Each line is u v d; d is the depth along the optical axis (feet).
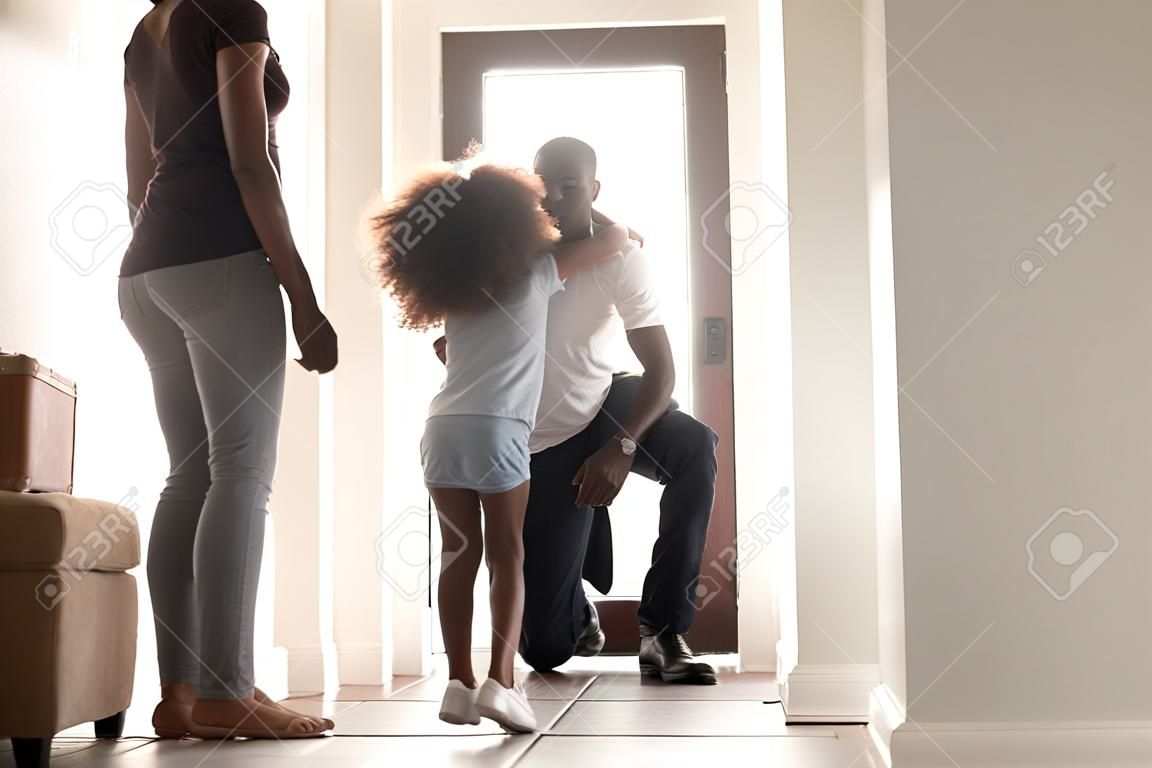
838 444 7.24
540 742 6.28
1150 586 5.42
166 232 6.36
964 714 5.41
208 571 6.21
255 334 6.35
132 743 6.37
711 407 10.84
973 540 5.49
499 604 6.59
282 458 9.20
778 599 9.93
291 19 9.56
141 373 8.53
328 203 9.89
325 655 9.05
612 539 10.37
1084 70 5.67
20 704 5.50
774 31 8.60
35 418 5.97
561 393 9.03
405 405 10.30
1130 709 5.38
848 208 7.35
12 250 7.08
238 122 6.27
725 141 10.99
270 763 5.62
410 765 5.55
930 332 5.59
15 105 7.16
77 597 5.79
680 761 5.65
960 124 5.67
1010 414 5.53
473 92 11.07
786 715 7.04
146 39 6.67
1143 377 5.52
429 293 6.67
